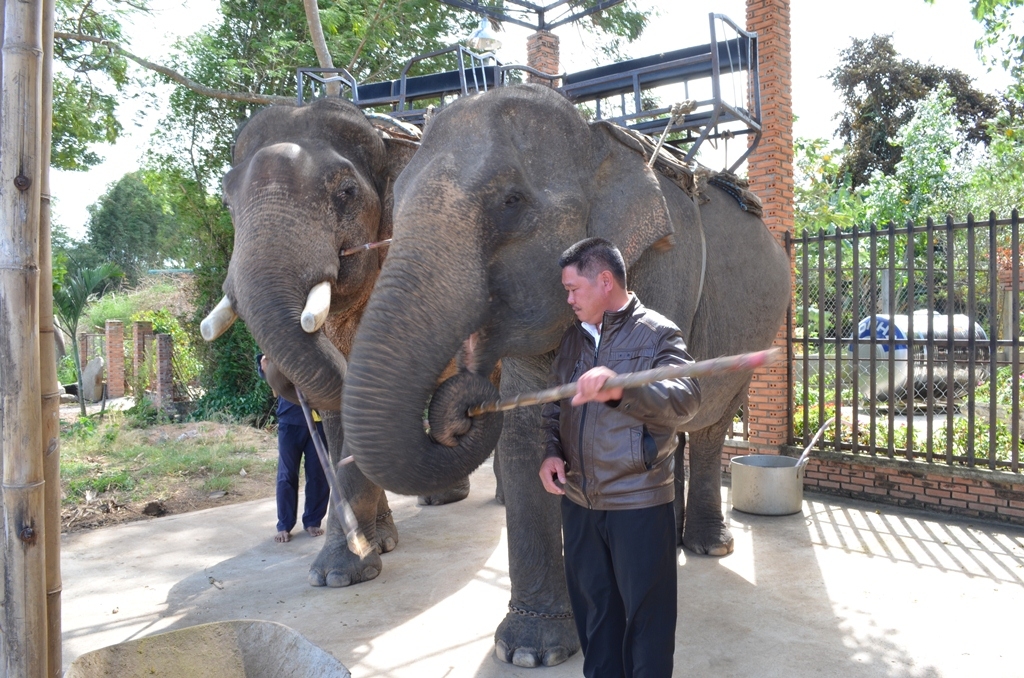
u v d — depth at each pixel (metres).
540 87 3.61
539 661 3.82
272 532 6.46
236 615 4.64
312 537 6.29
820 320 7.36
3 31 2.26
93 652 2.61
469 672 3.78
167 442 11.21
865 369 10.02
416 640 4.19
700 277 4.39
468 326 3.09
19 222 2.22
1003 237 12.43
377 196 4.79
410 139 5.04
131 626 4.53
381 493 5.57
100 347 21.78
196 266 15.48
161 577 5.39
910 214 21.45
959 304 12.28
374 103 8.19
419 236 3.08
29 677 2.32
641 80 6.54
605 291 2.91
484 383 3.05
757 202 5.62
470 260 3.11
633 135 4.23
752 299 5.25
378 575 5.27
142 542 6.22
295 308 3.98
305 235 4.18
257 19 14.59
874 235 6.89
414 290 2.99
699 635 4.18
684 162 5.10
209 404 14.50
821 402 7.38
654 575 2.93
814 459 7.38
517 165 3.28
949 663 3.82
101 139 12.88
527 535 3.91
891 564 5.32
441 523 6.62
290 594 4.97
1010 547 5.67
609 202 3.60
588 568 3.12
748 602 4.66
